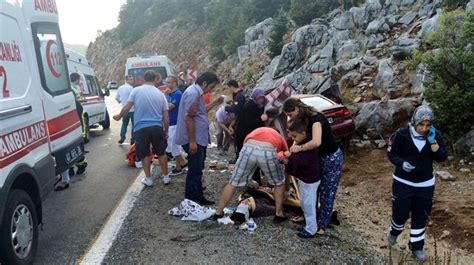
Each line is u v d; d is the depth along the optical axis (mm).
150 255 4395
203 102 5809
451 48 8250
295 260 4375
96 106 12977
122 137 11031
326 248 4766
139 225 5199
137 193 6531
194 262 4246
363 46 14289
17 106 4004
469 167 7566
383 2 14812
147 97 6527
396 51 11141
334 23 17094
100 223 5340
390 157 4961
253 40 25344
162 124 6750
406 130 4855
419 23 12609
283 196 5309
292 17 21297
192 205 5441
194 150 5664
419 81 10062
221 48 29906
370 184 7977
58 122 5332
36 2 5082
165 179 6891
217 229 5047
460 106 7887
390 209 6938
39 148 4527
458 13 8711
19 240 3875
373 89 11266
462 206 6328
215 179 7324
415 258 5078
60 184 6902
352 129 9258
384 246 5418
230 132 9539
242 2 31219
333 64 14797
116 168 8336
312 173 4844
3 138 3652
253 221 5164
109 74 53469
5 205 3635
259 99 6949
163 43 42906
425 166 4828
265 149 5043
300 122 4805
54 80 5441
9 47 4070
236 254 4414
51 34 5516
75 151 5980
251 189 5922
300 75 14805
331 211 5203
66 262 4262
